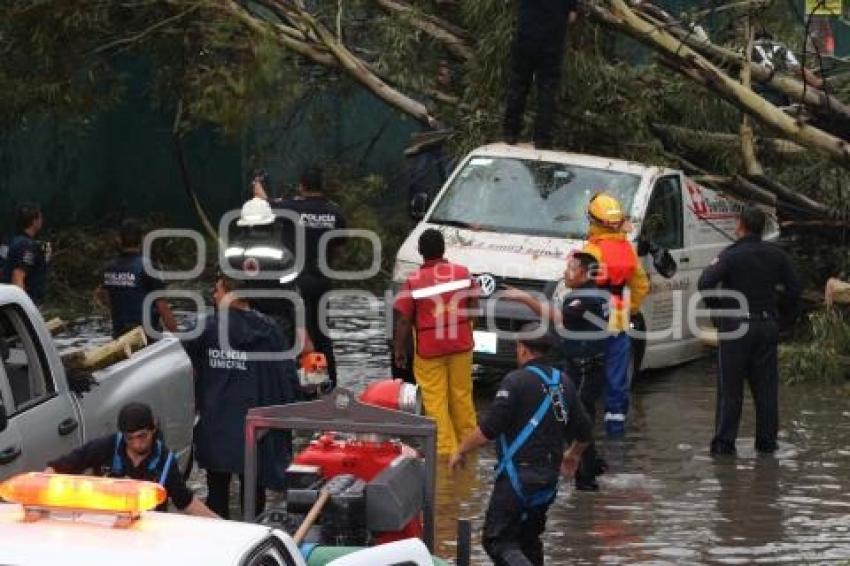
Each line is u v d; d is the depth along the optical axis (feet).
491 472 53.36
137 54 88.48
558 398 39.04
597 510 48.96
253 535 26.16
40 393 39.93
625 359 58.29
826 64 83.10
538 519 39.50
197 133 103.04
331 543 32.73
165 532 25.68
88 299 85.05
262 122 103.04
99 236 92.17
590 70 75.77
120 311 57.88
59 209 98.94
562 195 68.03
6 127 86.02
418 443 55.01
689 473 53.67
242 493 43.73
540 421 38.81
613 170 69.10
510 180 68.80
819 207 75.00
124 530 25.48
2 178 96.94
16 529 25.25
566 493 51.03
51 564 23.86
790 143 76.23
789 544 45.47
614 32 79.82
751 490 51.55
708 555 44.32
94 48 84.99
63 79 83.82
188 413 46.26
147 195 102.42
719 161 77.00
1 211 96.78
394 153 110.63
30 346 39.88
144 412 34.94
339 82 91.25
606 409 58.75
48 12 80.48
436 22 82.38
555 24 71.97
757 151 76.64
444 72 83.46
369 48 89.20
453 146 79.30
